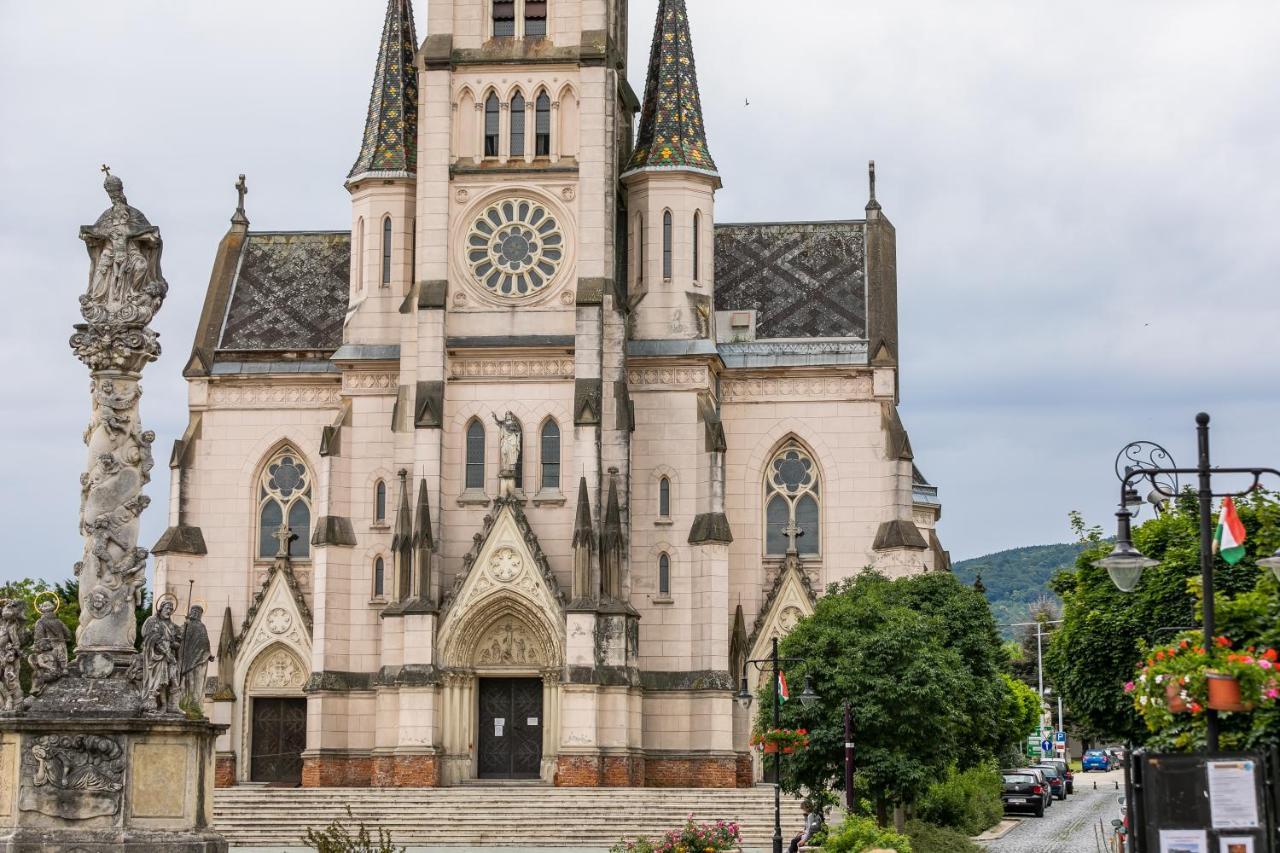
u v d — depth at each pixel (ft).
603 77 362.12
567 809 316.19
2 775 164.14
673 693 351.46
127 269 172.96
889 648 274.98
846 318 379.96
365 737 354.33
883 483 367.25
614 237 358.84
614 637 340.18
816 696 258.57
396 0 393.50
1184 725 140.46
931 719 274.36
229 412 380.78
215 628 373.81
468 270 361.30
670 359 360.28
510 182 362.53
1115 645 248.52
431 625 342.64
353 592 360.28
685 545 356.18
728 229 398.21
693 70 378.53
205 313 392.06
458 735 343.87
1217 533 152.97
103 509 170.71
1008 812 389.19
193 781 165.37
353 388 366.63
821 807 269.64
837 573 366.22
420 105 365.81
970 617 327.26
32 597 394.32
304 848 297.94
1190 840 118.42
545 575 343.87
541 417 354.54
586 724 335.67
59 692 166.30
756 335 379.76
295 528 378.12
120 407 171.83
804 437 370.73
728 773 347.77
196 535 376.68
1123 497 146.10
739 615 363.15
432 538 346.33
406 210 374.43
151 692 165.78
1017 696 425.28
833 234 394.32
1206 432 137.49
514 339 356.38
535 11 368.27
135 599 171.32
